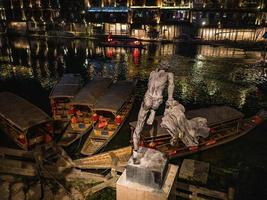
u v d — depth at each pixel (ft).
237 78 112.06
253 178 50.16
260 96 92.68
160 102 28.81
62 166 47.42
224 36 193.16
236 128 62.80
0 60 141.90
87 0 207.51
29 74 116.98
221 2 189.78
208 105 85.20
